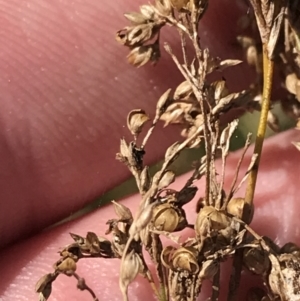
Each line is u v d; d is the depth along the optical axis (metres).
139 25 0.05
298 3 0.05
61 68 0.06
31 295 0.06
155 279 0.06
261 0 0.05
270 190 0.06
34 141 0.06
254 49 0.06
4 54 0.06
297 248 0.05
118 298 0.06
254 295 0.05
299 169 0.06
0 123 0.06
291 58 0.05
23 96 0.06
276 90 0.06
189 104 0.05
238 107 0.05
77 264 0.06
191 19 0.05
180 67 0.05
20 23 0.06
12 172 0.06
